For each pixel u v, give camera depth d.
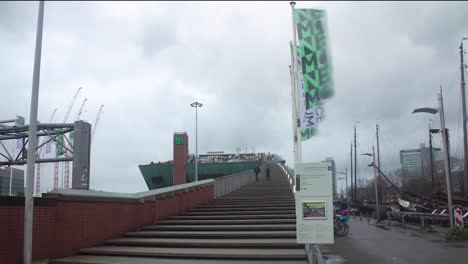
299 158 12.52
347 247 16.50
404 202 32.62
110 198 13.23
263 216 16.55
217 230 14.35
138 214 14.94
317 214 9.33
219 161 76.38
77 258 10.98
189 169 68.81
